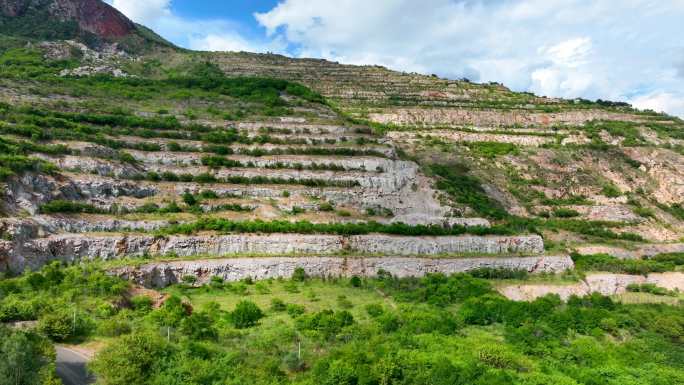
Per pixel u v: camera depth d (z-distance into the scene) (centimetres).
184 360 4050
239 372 4050
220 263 7438
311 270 7762
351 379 4159
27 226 6425
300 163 10088
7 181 6781
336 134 11481
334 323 5509
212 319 5559
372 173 10306
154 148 9538
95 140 8962
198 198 8719
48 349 3797
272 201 9119
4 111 8825
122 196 8162
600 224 12069
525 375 4594
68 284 5625
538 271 8894
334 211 9250
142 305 5669
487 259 8688
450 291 7412
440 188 10794
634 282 9050
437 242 8750
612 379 4856
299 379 4162
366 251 8331
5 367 3309
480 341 5469
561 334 6094
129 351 3894
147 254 7262
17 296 5156
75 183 7744
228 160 9712
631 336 6475
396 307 6750
